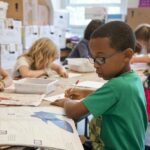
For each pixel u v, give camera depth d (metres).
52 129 0.77
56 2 4.99
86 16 4.22
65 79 1.79
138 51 2.46
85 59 2.30
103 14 4.09
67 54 4.15
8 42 3.14
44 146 0.67
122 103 0.87
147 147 1.43
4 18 3.15
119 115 0.88
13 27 3.18
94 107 0.86
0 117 0.83
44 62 1.96
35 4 3.62
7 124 0.77
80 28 4.98
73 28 5.05
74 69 2.18
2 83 1.41
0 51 3.06
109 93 0.87
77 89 1.30
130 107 0.88
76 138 0.75
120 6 4.68
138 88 0.93
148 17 3.60
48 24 3.93
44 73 1.90
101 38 0.88
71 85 1.55
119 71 0.92
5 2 3.32
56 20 3.99
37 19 3.69
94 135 1.00
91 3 4.94
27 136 0.70
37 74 1.84
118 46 0.88
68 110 0.93
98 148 0.94
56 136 0.73
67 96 1.22
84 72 2.12
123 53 0.90
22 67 1.88
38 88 1.29
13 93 1.28
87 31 2.69
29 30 3.40
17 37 3.25
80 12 4.99
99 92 0.88
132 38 0.92
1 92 1.30
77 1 5.04
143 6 3.95
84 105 0.88
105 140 0.92
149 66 2.34
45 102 1.12
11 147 0.66
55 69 2.02
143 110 0.95
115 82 0.88
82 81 1.70
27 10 3.53
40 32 3.56
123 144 0.88
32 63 1.97
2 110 0.93
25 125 0.77
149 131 1.65
